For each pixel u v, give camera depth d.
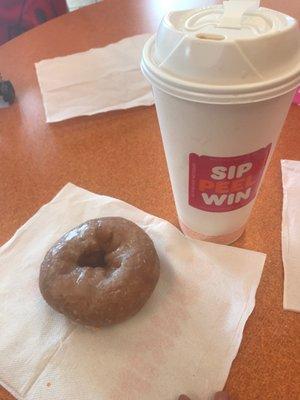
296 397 0.18
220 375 0.19
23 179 0.32
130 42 0.48
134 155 0.34
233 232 0.25
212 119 0.17
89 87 0.42
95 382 0.19
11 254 0.25
